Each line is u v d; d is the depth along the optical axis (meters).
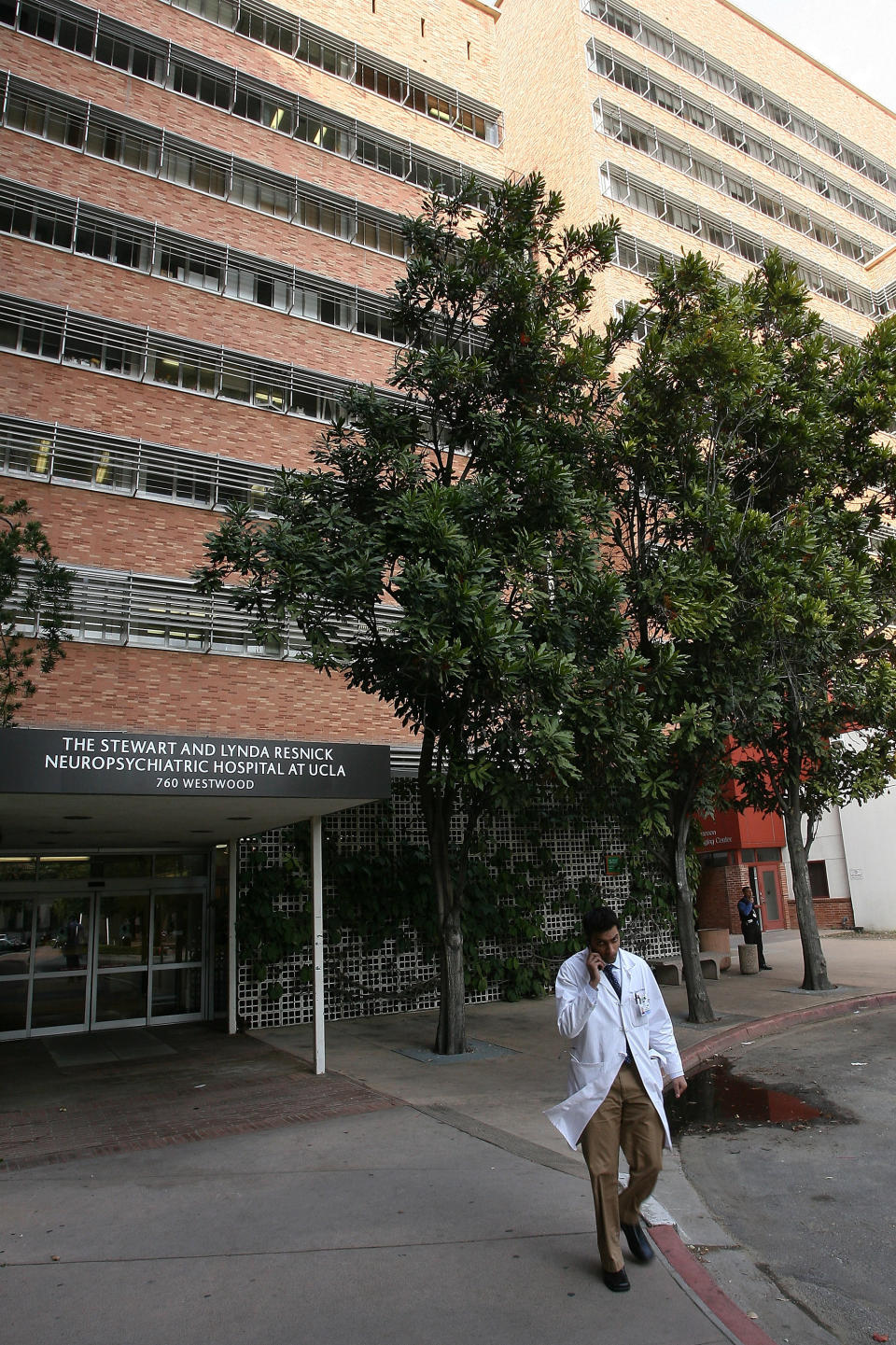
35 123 16.12
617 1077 4.39
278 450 16.66
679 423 11.98
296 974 13.76
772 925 27.33
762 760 15.76
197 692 14.66
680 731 10.66
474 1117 7.69
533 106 29.03
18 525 10.98
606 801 11.47
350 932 14.24
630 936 18.05
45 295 15.15
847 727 15.98
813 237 32.81
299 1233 5.02
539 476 9.77
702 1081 9.52
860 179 35.19
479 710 10.39
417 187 21.05
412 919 14.74
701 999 12.46
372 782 9.28
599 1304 4.08
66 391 14.84
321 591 9.38
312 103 19.73
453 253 11.82
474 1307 4.07
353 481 10.59
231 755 8.56
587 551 10.04
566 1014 4.46
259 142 18.78
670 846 12.91
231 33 19.17
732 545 11.15
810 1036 11.81
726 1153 6.95
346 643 11.09
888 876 26.16
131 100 17.25
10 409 14.32
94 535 14.44
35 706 13.30
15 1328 3.95
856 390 14.12
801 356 13.59
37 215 15.52
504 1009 14.55
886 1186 6.00
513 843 16.72
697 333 11.69
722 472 12.40
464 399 11.01
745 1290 4.44
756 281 14.48
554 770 9.31
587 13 27.89
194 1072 10.23
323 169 19.52
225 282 17.11
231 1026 12.96
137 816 10.15
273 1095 8.90
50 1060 11.37
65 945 13.56
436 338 12.23
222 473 15.97
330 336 18.12
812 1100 8.48
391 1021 13.62
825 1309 4.27
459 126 23.00
